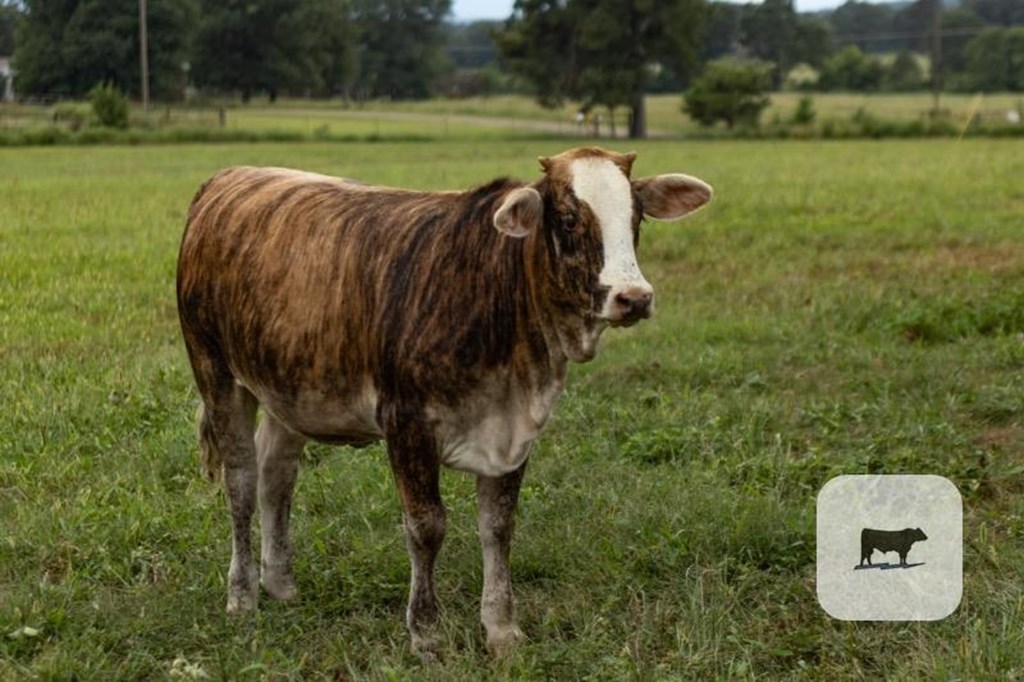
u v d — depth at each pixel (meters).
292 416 5.83
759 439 8.44
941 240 17.66
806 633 5.75
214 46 97.50
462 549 6.68
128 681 5.50
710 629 5.64
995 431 8.73
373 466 7.80
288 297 5.66
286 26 98.12
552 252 5.16
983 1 136.25
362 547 6.60
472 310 5.28
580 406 9.02
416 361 5.30
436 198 5.62
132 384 9.49
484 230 5.34
